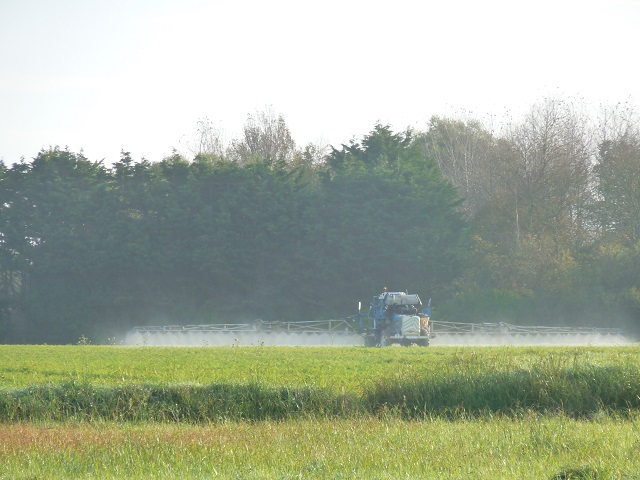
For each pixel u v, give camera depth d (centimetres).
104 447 4722
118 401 6656
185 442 4809
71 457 4475
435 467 4072
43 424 6128
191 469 4159
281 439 4875
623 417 6100
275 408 6725
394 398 6762
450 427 5381
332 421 5919
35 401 6619
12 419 6347
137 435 5141
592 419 6003
